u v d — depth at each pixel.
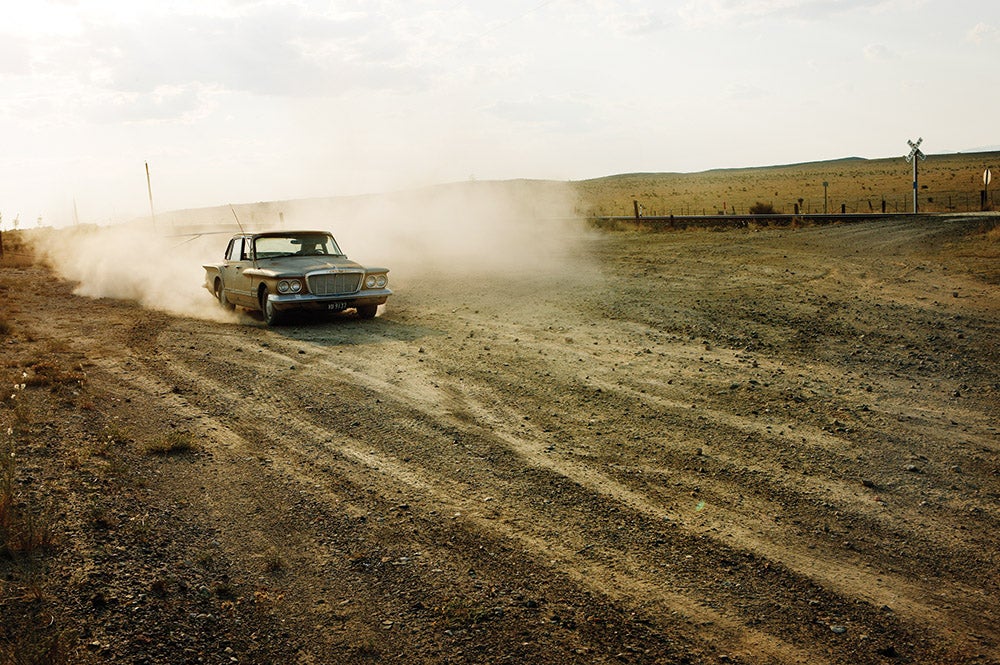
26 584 4.00
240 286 13.52
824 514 5.16
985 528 4.90
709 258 19.22
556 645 3.74
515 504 5.38
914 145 30.50
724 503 5.36
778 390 7.83
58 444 6.28
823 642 3.80
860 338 9.99
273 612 4.02
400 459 6.24
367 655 3.65
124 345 10.81
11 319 13.34
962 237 19.66
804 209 46.53
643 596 4.21
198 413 7.42
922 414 7.00
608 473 5.91
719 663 3.63
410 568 4.48
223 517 5.13
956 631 3.88
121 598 3.96
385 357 9.72
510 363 9.27
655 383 8.25
